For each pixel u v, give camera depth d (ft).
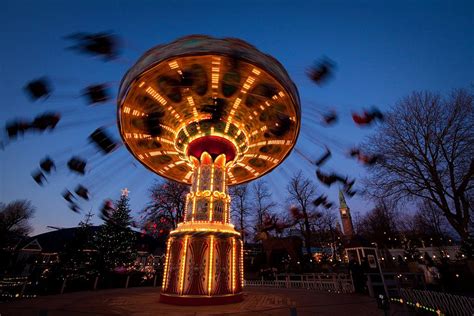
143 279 71.31
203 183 39.93
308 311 27.32
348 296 38.83
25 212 141.49
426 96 69.92
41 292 48.44
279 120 39.04
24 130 23.21
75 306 30.76
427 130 68.13
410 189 66.90
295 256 86.94
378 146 72.84
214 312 26.66
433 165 65.57
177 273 33.76
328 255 146.10
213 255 34.27
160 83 32.58
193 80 32.27
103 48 19.70
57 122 24.64
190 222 37.22
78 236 83.25
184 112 38.78
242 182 57.57
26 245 125.80
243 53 28.35
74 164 29.60
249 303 32.81
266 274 78.33
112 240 86.94
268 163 50.96
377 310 28.17
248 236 113.39
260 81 32.22
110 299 37.01
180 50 27.84
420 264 55.36
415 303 30.66
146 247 133.90
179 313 26.20
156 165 49.44
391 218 131.64
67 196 30.19
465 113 63.46
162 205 99.45
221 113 38.99
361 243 67.31
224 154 42.16
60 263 76.89
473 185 60.54
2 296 39.65
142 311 27.43
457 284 47.03
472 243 50.49
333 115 32.17
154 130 39.75
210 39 28.73
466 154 61.87
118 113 34.40
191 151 42.32
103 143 35.96
